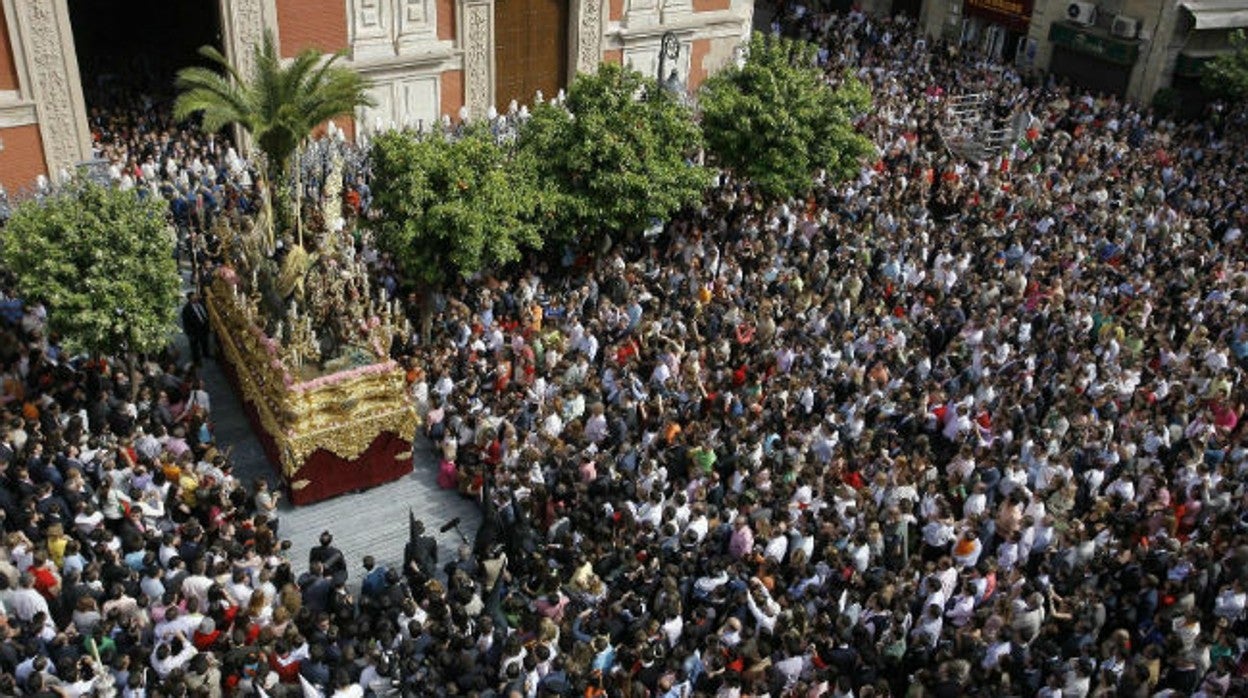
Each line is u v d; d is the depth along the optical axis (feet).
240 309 63.46
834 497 52.90
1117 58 132.26
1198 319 74.13
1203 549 50.83
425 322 72.13
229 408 69.10
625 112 77.46
